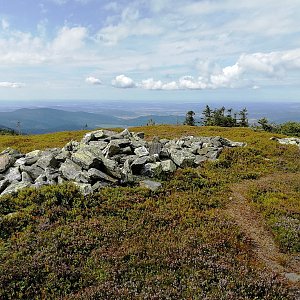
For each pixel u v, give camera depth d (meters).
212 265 11.69
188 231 14.59
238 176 26.09
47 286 10.17
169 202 18.22
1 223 13.48
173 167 23.50
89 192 16.83
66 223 14.15
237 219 17.41
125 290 9.98
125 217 15.52
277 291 10.73
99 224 14.21
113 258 11.67
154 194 18.97
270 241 15.25
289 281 11.74
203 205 18.55
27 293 9.81
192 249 12.80
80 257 11.73
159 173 21.81
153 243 13.00
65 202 15.83
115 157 23.53
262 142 40.56
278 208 18.58
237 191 22.41
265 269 12.37
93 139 28.55
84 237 12.91
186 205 17.86
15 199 15.87
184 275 11.19
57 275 10.62
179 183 21.22
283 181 25.89
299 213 18.27
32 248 12.02
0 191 18.19
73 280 10.60
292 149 37.97
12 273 10.38
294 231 15.54
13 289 9.93
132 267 11.27
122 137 28.83
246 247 13.96
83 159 19.89
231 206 19.41
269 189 22.86
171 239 13.63
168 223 15.44
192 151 31.00
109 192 17.73
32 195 16.11
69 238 12.73
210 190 21.33
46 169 19.69
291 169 30.28
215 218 16.55
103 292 9.90
